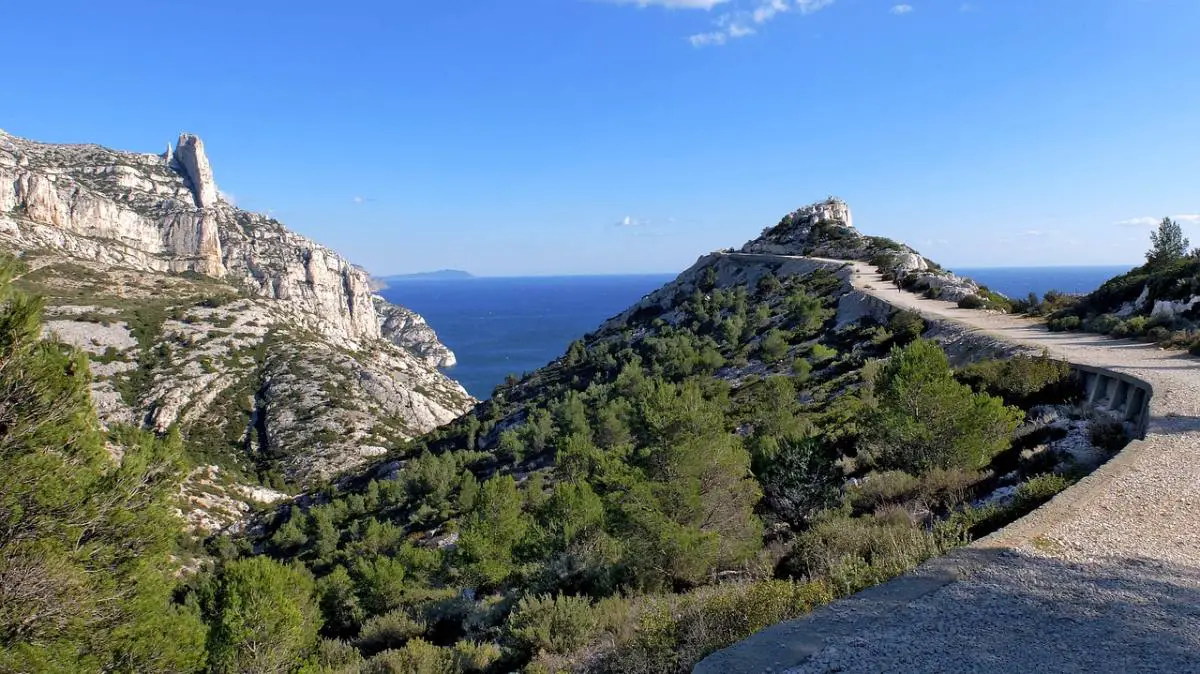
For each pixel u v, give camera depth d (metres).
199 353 109.62
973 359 29.97
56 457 11.18
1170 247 37.91
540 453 53.66
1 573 9.77
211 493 74.00
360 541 43.22
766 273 90.06
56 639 10.20
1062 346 26.80
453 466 58.47
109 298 118.94
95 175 197.25
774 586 8.52
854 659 5.71
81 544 11.46
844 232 104.06
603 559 18.48
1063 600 6.73
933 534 9.91
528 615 13.81
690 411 19.09
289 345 121.69
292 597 19.56
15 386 10.96
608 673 9.69
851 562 9.21
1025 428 16.62
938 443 14.96
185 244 185.50
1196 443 12.57
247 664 17.16
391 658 14.65
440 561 29.73
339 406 102.81
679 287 108.44
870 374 32.28
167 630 12.19
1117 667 5.44
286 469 87.75
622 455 28.41
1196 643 5.80
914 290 55.22
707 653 7.88
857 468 17.97
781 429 25.45
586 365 83.00
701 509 16.50
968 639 5.99
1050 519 9.09
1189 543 8.24
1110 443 14.23
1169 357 22.50
